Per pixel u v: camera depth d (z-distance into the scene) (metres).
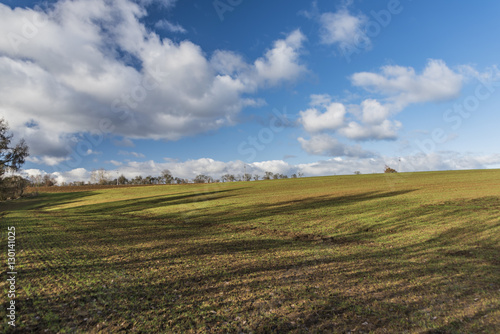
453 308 6.89
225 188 68.38
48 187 98.69
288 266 10.80
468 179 51.69
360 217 24.69
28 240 14.92
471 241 15.77
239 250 13.98
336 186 56.44
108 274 9.33
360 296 7.64
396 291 8.05
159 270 10.00
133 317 6.27
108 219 27.98
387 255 13.03
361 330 5.80
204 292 7.88
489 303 7.18
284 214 28.88
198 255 12.60
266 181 84.81
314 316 6.42
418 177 63.59
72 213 35.00
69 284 8.17
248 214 30.12
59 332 5.53
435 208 25.98
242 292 7.90
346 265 11.02
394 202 31.14
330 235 19.14
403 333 5.70
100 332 5.59
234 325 5.99
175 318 6.27
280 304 7.08
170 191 69.12
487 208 24.50
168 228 22.27
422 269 10.46
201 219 28.30
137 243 15.37
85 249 13.28
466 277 9.43
